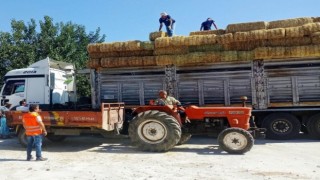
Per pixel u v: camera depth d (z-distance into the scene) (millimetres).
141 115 8914
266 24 11320
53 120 9469
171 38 11570
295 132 10766
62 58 21375
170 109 9125
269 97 11023
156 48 11734
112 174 6418
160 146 8758
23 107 11617
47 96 13273
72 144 10500
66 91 14477
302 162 7297
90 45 12281
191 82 11672
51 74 13492
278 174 6211
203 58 11305
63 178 6172
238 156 8102
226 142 8477
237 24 11461
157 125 8828
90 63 12383
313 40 10492
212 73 11508
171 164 7258
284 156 8023
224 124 9164
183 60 11477
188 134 9570
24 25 22703
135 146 9906
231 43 11180
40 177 6281
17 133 9938
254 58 11016
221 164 7191
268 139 11023
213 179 5922
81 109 11453
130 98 12234
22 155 8641
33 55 20938
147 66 12055
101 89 12516
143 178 6070
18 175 6465
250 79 11164
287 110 10844
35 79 13445
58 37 22281
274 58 10969
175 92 11758
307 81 10766
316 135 10789
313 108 10695
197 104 11594
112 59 12117
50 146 10141
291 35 10594
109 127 9422
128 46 11969
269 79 11039
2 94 13688
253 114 11344
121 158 8070
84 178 6148
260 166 6938
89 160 7871
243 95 11234
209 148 9344
